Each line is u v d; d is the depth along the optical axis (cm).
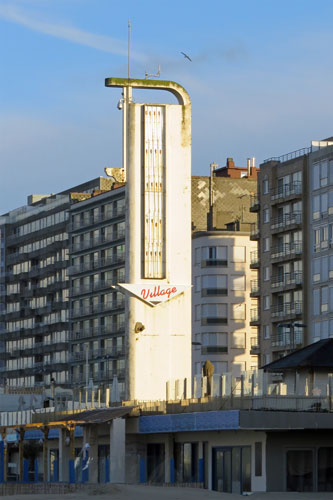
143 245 14662
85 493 10894
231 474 12062
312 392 11488
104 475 14050
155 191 14788
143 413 13212
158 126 14912
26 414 16338
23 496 10794
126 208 14762
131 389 14338
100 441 14350
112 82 15000
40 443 16200
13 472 17300
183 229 14800
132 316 14462
